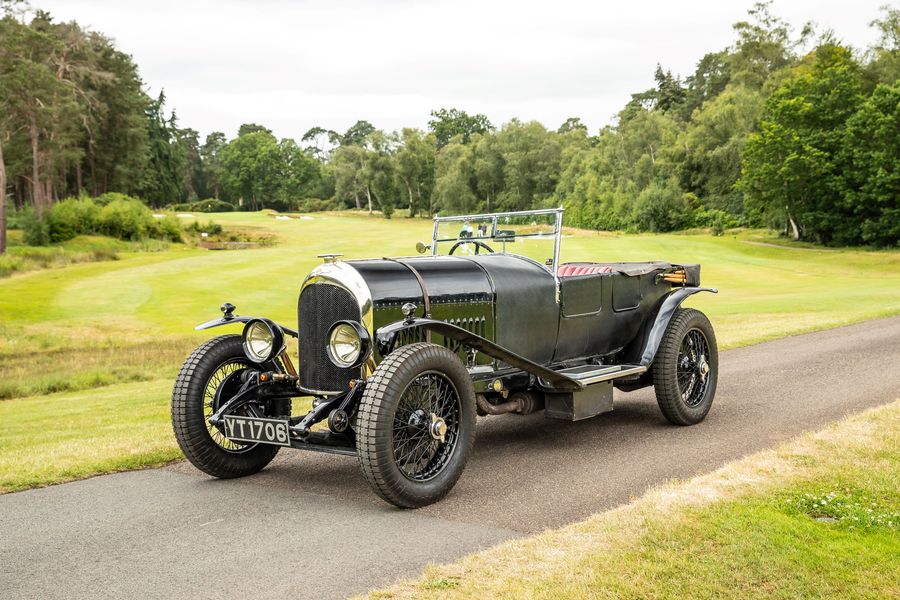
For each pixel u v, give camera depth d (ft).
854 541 11.46
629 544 11.46
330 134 588.50
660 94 410.72
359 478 16.69
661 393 19.92
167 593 10.64
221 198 472.44
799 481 14.26
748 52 266.36
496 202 328.29
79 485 16.51
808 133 181.06
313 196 456.86
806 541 11.45
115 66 249.14
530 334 18.22
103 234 184.44
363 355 14.48
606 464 16.76
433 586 10.27
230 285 94.89
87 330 71.41
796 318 47.98
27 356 59.00
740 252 167.22
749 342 37.17
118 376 49.03
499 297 17.40
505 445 18.95
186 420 16.16
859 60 220.02
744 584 10.06
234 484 16.43
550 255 19.27
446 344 16.42
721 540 11.48
